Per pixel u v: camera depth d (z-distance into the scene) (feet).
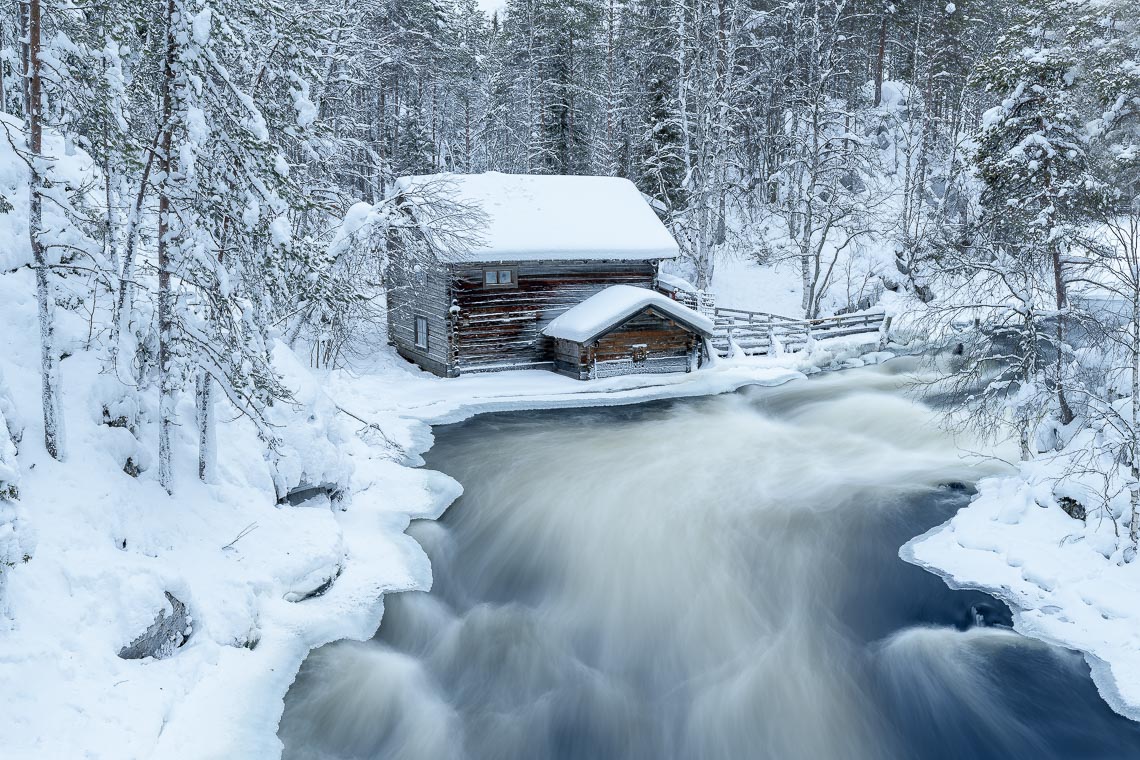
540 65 138.31
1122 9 61.41
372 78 101.91
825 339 99.86
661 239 86.02
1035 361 48.24
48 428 28.43
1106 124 60.90
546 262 83.25
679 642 35.96
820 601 39.01
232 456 36.99
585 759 28.73
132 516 29.66
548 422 67.87
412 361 90.22
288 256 32.19
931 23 146.72
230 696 27.35
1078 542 38.58
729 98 111.14
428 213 70.08
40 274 28.07
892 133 154.92
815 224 130.41
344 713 29.04
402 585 37.96
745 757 28.96
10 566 23.08
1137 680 30.35
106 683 23.89
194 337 31.37
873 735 29.99
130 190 34.19
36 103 28.53
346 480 44.55
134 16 29.19
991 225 51.88
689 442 63.10
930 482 52.85
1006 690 31.40
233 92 31.04
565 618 37.83
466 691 32.32
